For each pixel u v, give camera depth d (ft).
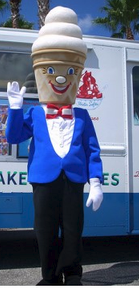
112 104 15.16
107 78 15.19
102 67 15.15
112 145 15.02
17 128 9.77
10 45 14.20
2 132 13.91
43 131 9.89
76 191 9.70
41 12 36.17
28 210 14.01
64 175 9.64
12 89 9.80
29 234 23.02
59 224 9.89
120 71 15.42
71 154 9.75
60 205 9.69
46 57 9.84
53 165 9.59
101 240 20.86
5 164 13.83
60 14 10.15
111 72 15.26
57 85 9.96
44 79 10.05
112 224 14.85
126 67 15.55
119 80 15.37
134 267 15.08
